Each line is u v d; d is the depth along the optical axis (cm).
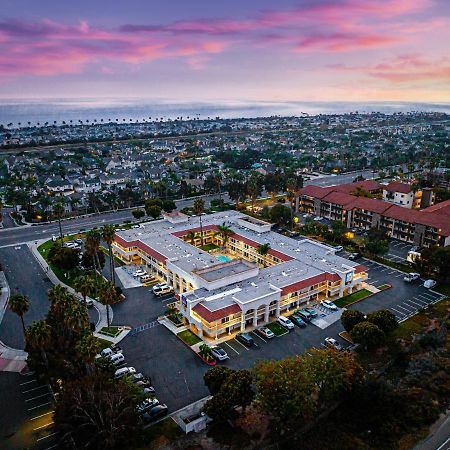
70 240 17538
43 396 8294
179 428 7481
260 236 15800
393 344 9831
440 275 13125
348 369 7756
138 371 9050
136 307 11894
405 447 7056
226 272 12125
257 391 7694
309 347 9925
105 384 7488
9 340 10225
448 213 17262
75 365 8438
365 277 12812
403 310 11588
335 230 17062
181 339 10250
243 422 7625
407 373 8912
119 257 15588
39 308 11838
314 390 7644
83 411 7031
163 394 8356
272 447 7062
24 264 15025
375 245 14950
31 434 7331
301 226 19225
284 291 11288
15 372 9038
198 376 8919
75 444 6925
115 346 9894
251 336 10388
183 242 15100
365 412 7788
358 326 9475
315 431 7425
